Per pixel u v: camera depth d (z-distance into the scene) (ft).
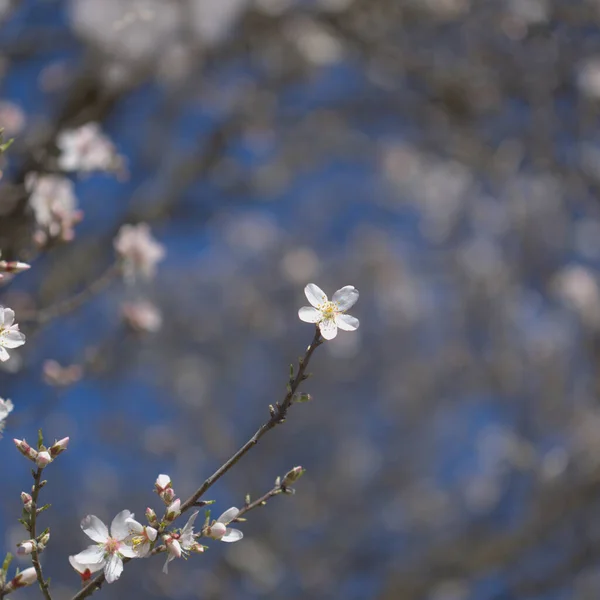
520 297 35.37
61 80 20.85
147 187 25.32
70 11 19.81
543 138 25.67
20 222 12.41
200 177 27.96
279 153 30.58
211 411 37.83
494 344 35.37
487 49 25.49
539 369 32.89
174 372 37.70
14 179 14.17
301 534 36.58
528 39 25.27
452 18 24.90
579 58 25.38
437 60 25.55
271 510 36.81
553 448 29.58
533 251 34.01
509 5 24.77
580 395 31.71
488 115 26.76
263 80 26.61
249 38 23.81
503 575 29.58
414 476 37.73
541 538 27.78
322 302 6.39
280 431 38.68
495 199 33.22
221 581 33.27
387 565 34.24
